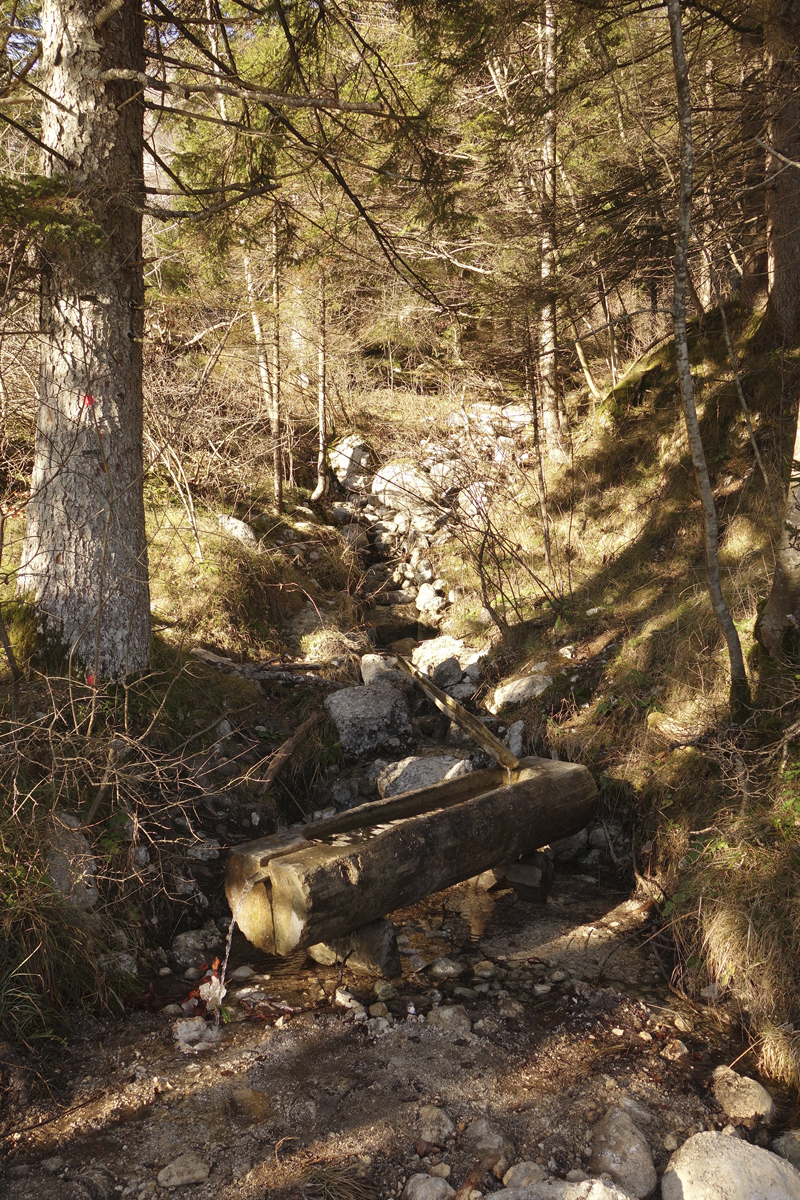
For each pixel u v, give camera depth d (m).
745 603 5.20
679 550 6.54
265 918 3.41
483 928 4.14
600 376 10.88
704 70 6.52
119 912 3.64
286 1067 2.99
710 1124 2.79
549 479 8.61
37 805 3.59
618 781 4.95
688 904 3.77
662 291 10.72
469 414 10.06
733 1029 3.33
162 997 3.42
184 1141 2.62
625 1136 2.63
